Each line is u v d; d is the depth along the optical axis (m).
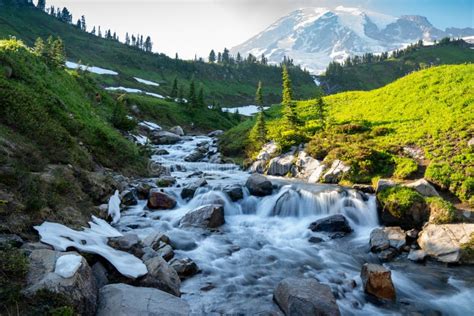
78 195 15.91
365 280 11.99
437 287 12.51
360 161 26.84
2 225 9.71
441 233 15.83
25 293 7.16
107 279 9.77
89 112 35.16
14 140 16.14
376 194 21.36
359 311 10.77
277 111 61.88
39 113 20.77
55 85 34.22
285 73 41.53
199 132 85.62
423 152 26.72
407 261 14.88
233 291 11.37
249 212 22.55
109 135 29.48
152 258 11.14
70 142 21.09
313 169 29.72
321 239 17.36
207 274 12.59
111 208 17.66
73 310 7.15
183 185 26.59
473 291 12.24
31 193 11.89
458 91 37.69
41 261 8.26
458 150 25.06
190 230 17.08
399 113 38.94
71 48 185.88
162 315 8.13
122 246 11.86
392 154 27.59
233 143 47.69
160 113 84.38
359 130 36.16
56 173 15.67
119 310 8.03
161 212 20.03
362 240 17.38
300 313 9.28
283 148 35.56
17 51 34.38
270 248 15.92
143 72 195.38
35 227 10.44
